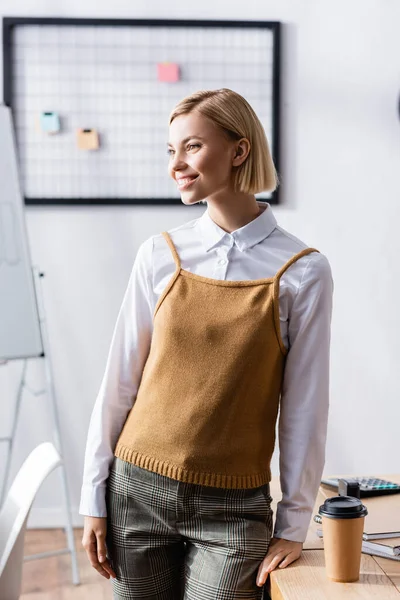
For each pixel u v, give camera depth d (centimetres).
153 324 157
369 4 351
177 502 146
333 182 355
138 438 151
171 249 158
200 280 153
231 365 145
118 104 348
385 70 353
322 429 150
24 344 291
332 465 362
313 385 149
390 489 183
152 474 148
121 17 346
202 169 149
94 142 347
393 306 360
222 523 146
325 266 151
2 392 354
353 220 357
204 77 348
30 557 294
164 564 154
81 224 352
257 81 349
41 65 346
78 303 354
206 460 145
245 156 151
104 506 156
